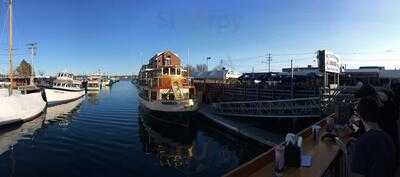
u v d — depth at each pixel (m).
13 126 40.84
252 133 31.27
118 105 69.31
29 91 58.31
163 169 23.33
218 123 39.44
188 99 43.62
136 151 28.14
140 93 59.59
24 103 44.09
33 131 37.12
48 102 66.88
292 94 40.41
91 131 37.31
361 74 59.16
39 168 22.61
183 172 22.75
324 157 8.05
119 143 31.17
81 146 29.42
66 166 23.17
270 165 7.48
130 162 24.69
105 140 32.25
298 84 43.03
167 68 46.59
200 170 23.38
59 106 67.06
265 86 46.75
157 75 47.19
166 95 45.72
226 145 31.59
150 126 42.03
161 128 41.19
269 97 45.09
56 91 69.69
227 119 40.53
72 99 79.31
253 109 38.34
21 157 25.48
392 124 6.79
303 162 7.32
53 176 20.91
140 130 38.75
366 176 4.38
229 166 24.52
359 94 6.44
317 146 9.30
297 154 7.11
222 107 44.22
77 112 56.31
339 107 13.30
